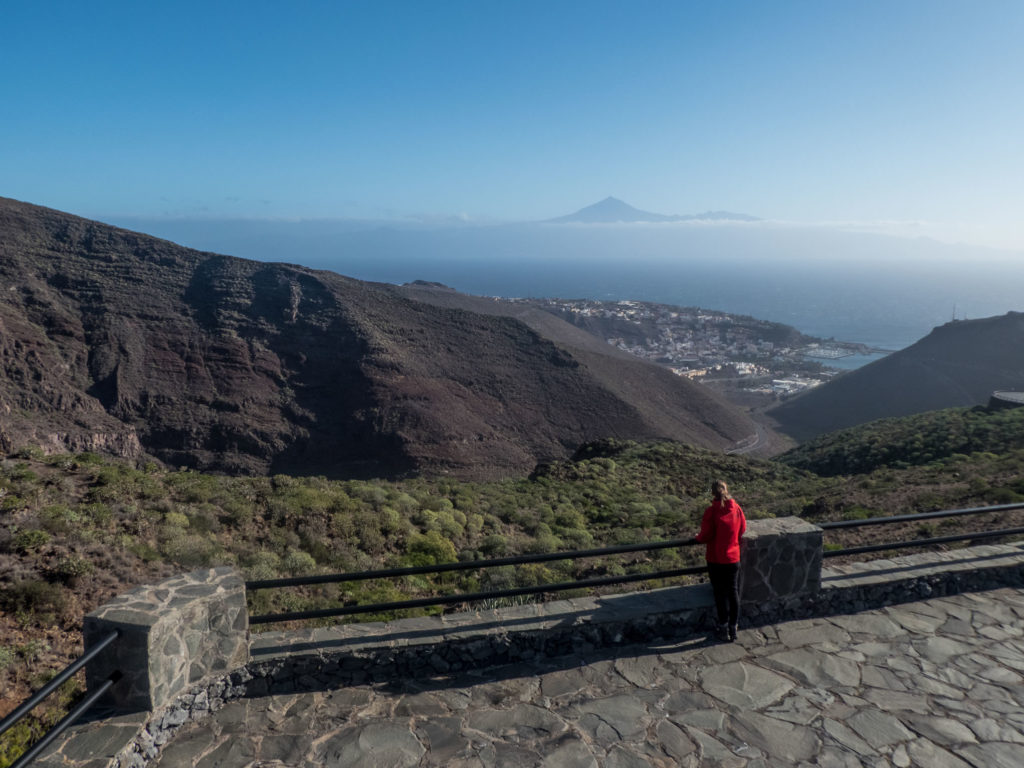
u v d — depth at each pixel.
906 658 4.76
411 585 12.43
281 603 10.36
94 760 3.37
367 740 3.86
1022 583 6.11
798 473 38.75
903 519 6.02
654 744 3.77
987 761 3.58
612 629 5.01
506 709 4.17
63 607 8.49
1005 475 18.44
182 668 4.00
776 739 3.80
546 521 22.11
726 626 5.08
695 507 24.91
